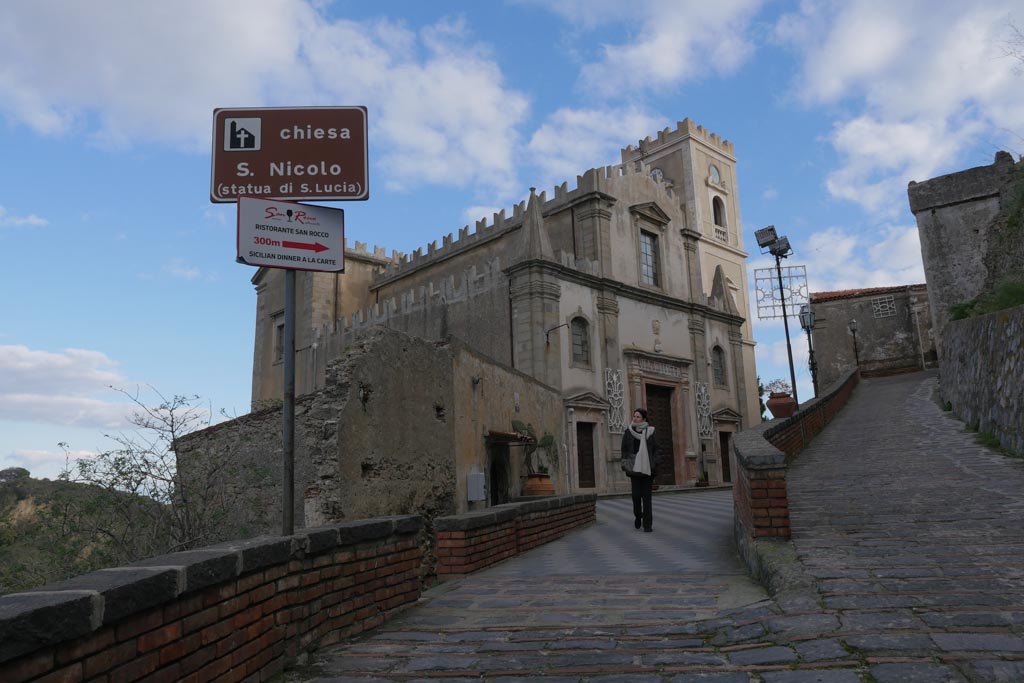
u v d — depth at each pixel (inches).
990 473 388.5
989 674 129.3
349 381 344.5
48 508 348.8
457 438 475.5
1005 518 270.7
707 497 797.9
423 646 182.2
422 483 412.5
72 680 101.7
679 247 1362.0
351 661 169.6
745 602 207.5
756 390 1807.3
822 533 267.0
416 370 419.8
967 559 215.9
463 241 1342.3
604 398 1099.9
